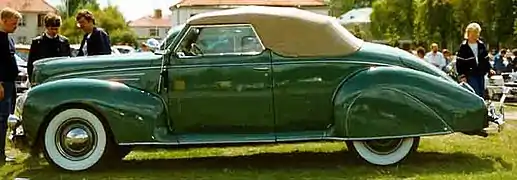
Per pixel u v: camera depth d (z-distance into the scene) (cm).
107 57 793
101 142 764
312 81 762
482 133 790
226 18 767
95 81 763
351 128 757
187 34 771
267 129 771
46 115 756
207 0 6925
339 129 762
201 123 769
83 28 941
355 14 7312
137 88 767
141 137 755
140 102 757
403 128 759
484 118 772
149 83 768
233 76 762
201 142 762
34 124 757
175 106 766
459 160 818
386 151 783
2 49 821
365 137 759
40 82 793
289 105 764
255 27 766
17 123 780
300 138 765
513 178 708
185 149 930
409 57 794
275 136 769
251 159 859
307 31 765
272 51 766
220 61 766
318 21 770
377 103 755
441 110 762
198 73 764
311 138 764
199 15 778
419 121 760
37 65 800
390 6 6225
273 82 762
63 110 762
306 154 886
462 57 1074
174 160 860
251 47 768
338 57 768
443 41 4681
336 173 753
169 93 765
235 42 770
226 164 827
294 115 767
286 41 764
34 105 755
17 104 816
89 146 767
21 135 778
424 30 4772
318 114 767
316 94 764
